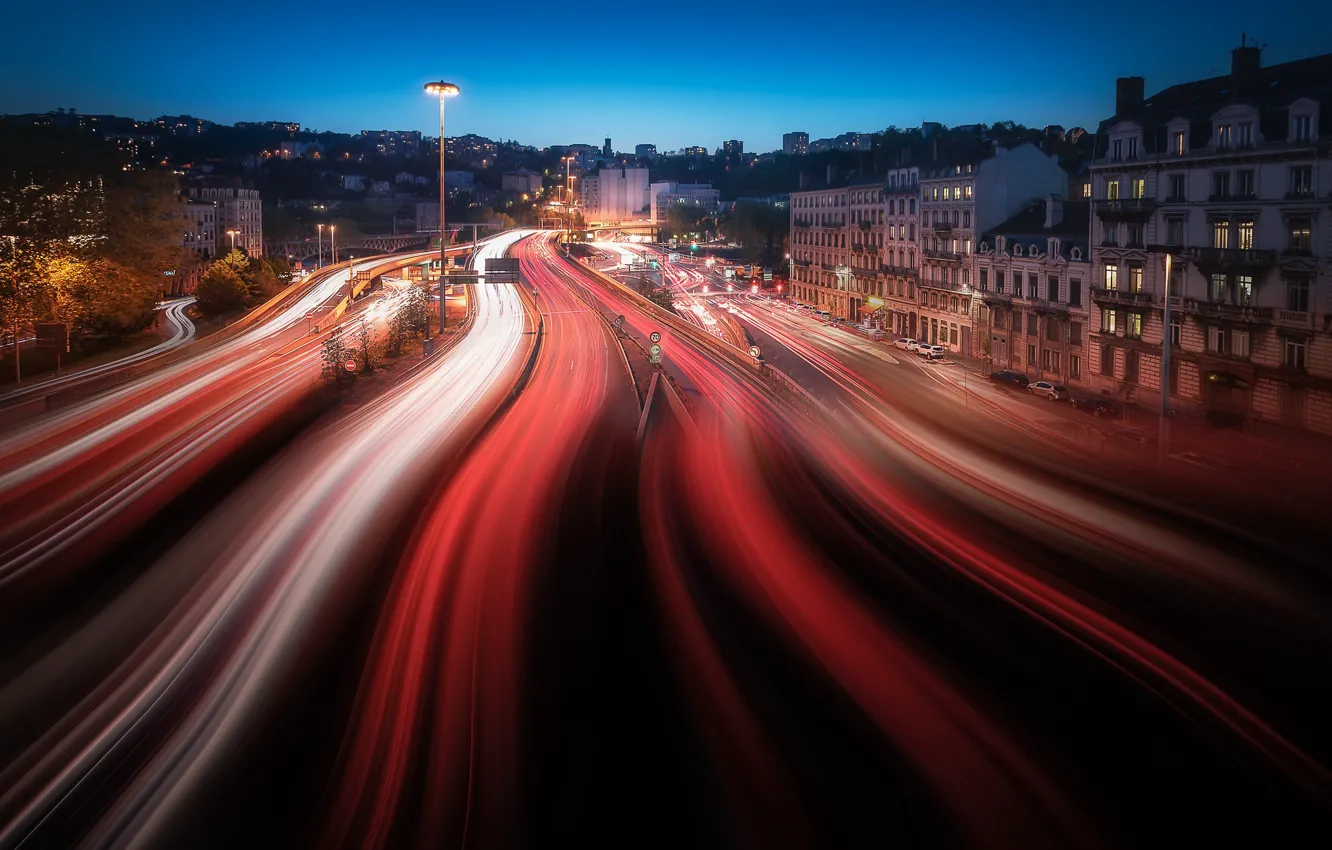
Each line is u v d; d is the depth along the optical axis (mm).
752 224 186875
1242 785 15570
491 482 35375
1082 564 26672
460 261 164500
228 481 35625
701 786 15703
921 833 14445
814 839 14305
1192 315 56469
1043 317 73250
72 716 18266
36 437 44031
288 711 18266
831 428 49594
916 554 27625
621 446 41500
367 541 28516
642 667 20047
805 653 20719
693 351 73438
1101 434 50375
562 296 113375
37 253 66188
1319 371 48656
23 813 15133
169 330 97625
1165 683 19203
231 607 23500
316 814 14977
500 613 23000
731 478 36625
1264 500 34781
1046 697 18656
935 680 19422
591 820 14773
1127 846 14102
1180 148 57625
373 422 46625
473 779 15883
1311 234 49094
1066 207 78062
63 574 26000
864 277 110938
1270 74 54781
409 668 20016
